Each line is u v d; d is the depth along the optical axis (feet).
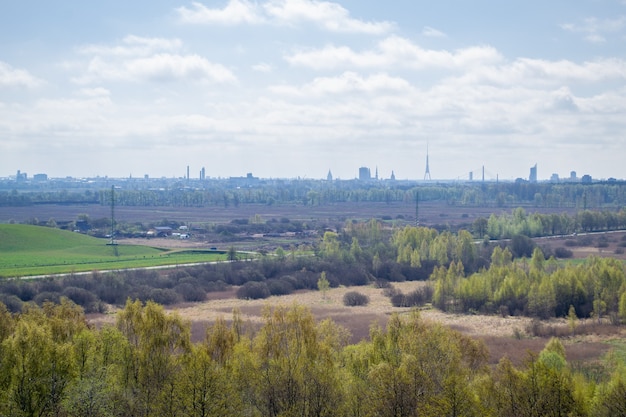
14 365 222.69
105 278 593.42
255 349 262.47
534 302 533.55
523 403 223.30
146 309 267.18
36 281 573.74
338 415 221.46
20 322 246.68
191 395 209.36
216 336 267.39
